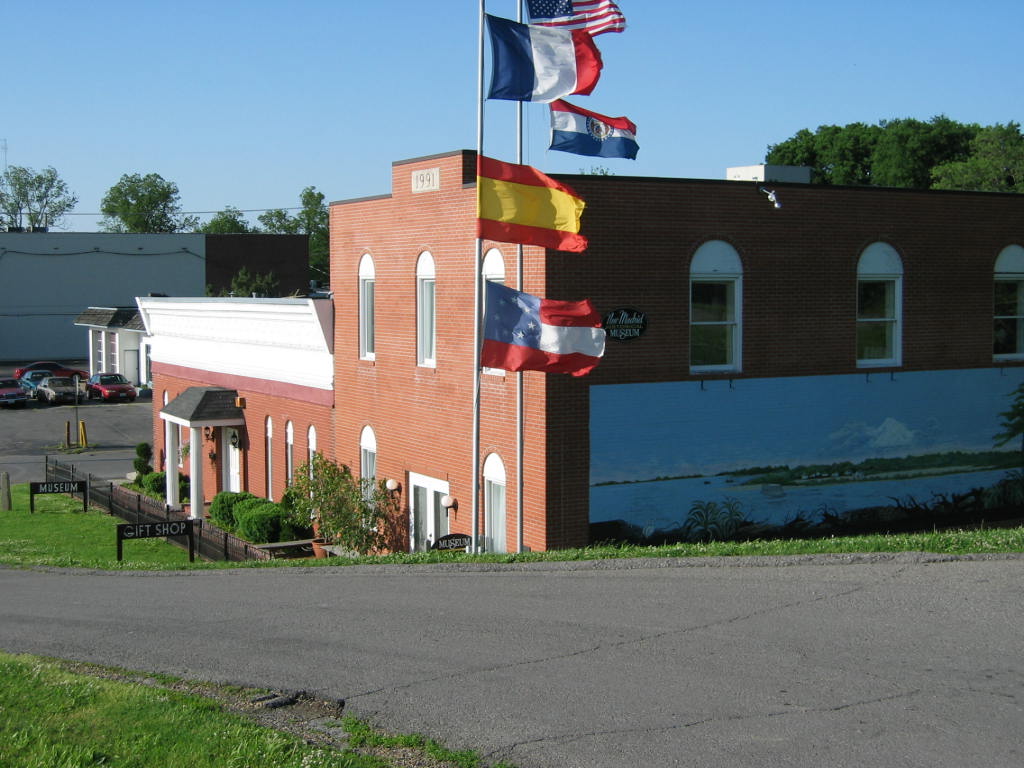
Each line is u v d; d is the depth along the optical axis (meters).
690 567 14.04
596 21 17.41
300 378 29.00
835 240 21.77
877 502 22.47
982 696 8.91
